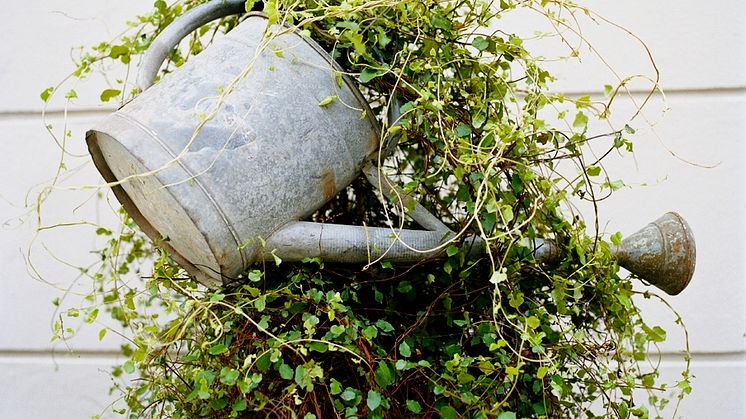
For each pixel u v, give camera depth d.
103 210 1.49
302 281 0.94
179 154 0.84
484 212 0.88
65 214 1.49
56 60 1.50
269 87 0.88
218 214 0.84
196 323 0.92
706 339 1.40
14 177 1.50
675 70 1.42
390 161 1.17
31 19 1.51
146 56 0.91
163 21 1.10
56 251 1.49
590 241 0.92
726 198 1.41
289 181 0.88
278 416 0.84
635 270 0.96
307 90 0.89
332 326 0.84
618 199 1.41
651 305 1.41
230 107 0.86
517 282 0.93
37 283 1.49
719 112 1.41
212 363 0.89
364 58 0.90
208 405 0.89
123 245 1.26
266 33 0.86
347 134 0.91
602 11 1.42
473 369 0.92
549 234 0.97
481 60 0.96
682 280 0.94
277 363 0.85
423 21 0.92
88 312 1.00
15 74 1.51
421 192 1.01
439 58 0.93
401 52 0.89
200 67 0.90
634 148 1.41
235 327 0.92
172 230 0.90
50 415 1.48
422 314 0.92
